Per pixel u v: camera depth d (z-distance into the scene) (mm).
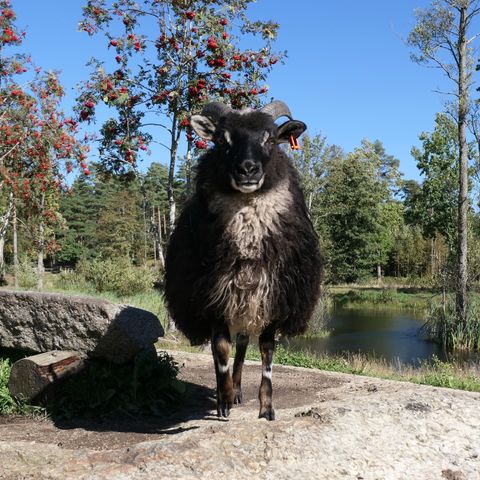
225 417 5164
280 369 8461
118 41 10797
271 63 11000
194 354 9289
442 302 23188
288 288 4859
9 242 37281
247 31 11039
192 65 11141
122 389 5934
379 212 49500
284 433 3785
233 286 4770
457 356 18203
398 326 25938
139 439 5016
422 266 51125
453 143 34750
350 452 3734
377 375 9336
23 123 19000
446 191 35500
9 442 4840
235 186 4570
